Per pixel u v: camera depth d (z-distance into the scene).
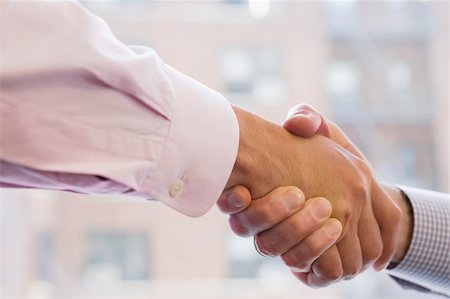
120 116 0.67
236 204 0.85
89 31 0.65
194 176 0.75
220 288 1.83
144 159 0.69
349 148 1.03
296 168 0.88
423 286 1.07
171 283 1.83
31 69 0.61
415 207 1.03
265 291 1.85
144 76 0.68
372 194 0.95
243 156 0.83
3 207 1.73
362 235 0.94
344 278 0.95
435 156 1.87
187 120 0.73
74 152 0.64
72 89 0.64
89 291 1.81
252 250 1.84
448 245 1.03
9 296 1.74
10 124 0.61
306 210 0.86
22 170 0.64
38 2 0.63
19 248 1.75
